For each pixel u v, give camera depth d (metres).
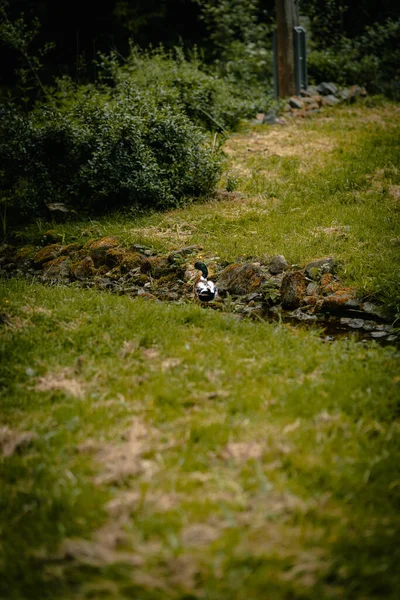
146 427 4.27
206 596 2.90
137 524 3.35
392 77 18.03
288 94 15.94
